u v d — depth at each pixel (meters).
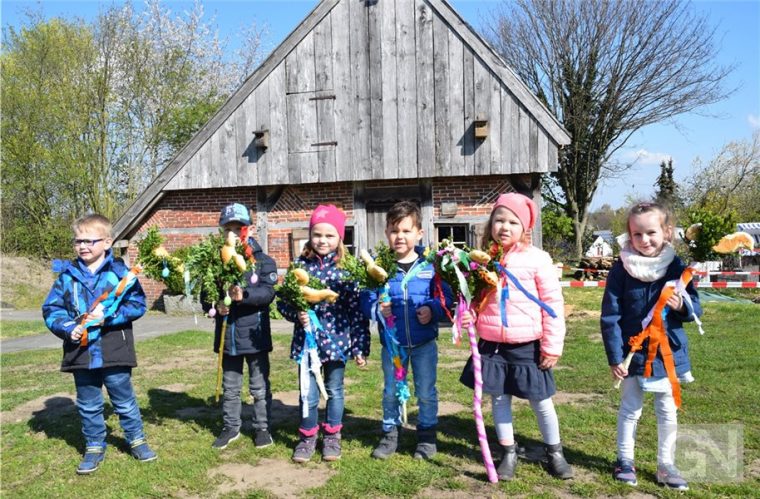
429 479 3.64
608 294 3.67
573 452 4.04
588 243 29.86
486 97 11.60
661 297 3.46
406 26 11.93
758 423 4.48
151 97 24.75
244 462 4.06
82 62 23.17
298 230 12.88
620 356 3.56
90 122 23.31
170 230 13.72
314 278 3.96
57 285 4.07
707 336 8.15
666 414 3.54
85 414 4.07
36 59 22.80
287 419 5.04
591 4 26.44
